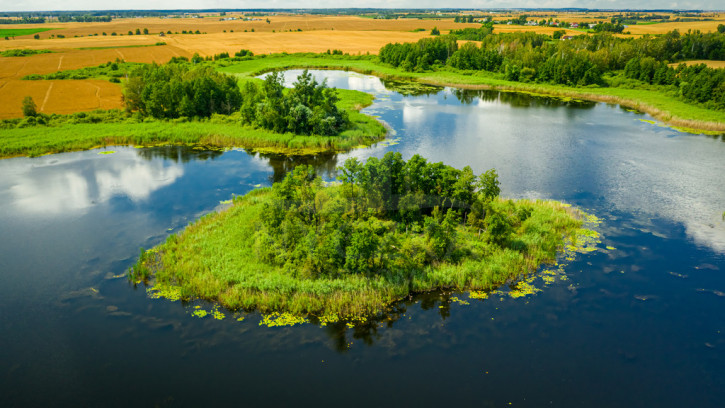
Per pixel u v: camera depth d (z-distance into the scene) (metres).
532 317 33.78
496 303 35.34
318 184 47.44
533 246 41.97
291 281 35.91
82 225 46.91
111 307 34.00
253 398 26.47
